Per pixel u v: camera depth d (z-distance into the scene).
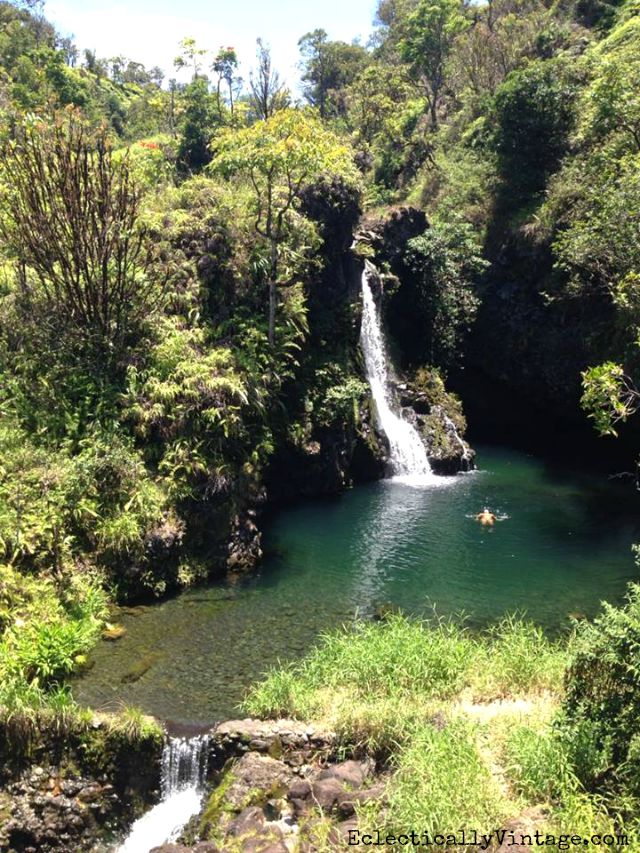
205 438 15.45
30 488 12.84
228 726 9.08
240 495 15.62
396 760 8.43
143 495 13.88
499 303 28.75
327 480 20.67
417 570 15.12
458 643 10.73
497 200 30.09
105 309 15.97
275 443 19.09
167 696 9.97
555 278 26.20
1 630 10.77
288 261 19.86
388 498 20.56
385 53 58.25
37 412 14.48
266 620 12.51
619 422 25.56
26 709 8.97
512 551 16.36
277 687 9.70
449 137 42.66
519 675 9.89
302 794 8.18
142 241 17.83
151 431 15.12
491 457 26.53
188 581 13.89
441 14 44.84
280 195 20.47
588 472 24.11
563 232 23.33
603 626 7.59
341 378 21.39
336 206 21.94
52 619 11.23
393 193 38.72
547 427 29.56
